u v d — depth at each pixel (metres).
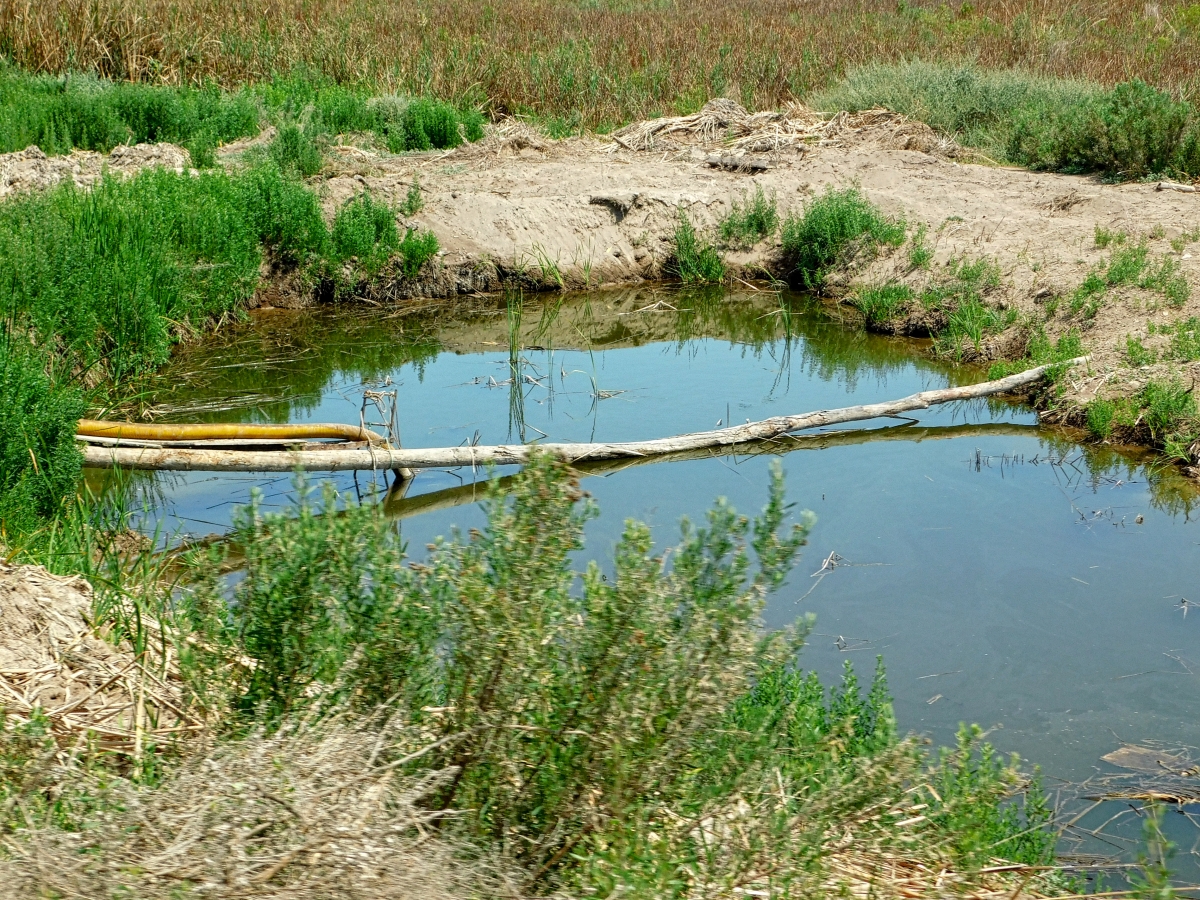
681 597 3.01
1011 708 5.18
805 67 18.86
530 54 18.94
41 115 13.88
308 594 3.14
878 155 14.51
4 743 2.99
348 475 7.62
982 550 6.68
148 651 3.86
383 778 2.73
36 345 8.17
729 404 9.23
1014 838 3.80
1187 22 23.12
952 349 10.34
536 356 10.35
